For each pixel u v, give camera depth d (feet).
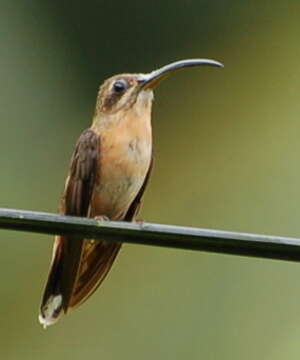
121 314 39.86
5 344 41.55
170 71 29.43
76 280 26.86
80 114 49.52
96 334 39.86
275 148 43.37
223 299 38.32
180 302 38.99
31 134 47.42
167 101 49.49
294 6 50.16
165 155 46.19
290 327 36.96
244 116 46.34
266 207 41.04
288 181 41.52
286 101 46.11
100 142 28.32
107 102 28.96
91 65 51.47
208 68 49.93
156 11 52.80
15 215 19.29
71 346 40.19
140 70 52.60
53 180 46.55
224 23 51.62
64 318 40.34
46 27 50.16
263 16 50.55
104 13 52.19
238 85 48.80
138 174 28.66
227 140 45.11
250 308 37.78
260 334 37.22
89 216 29.01
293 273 37.88
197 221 41.98
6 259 43.21
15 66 48.55
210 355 37.50
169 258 40.22
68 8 50.67
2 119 47.21
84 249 27.50
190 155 45.44
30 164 46.44
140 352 38.73
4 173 45.75
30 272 43.19
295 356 36.29
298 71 47.78
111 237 19.43
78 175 28.17
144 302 39.70
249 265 38.55
